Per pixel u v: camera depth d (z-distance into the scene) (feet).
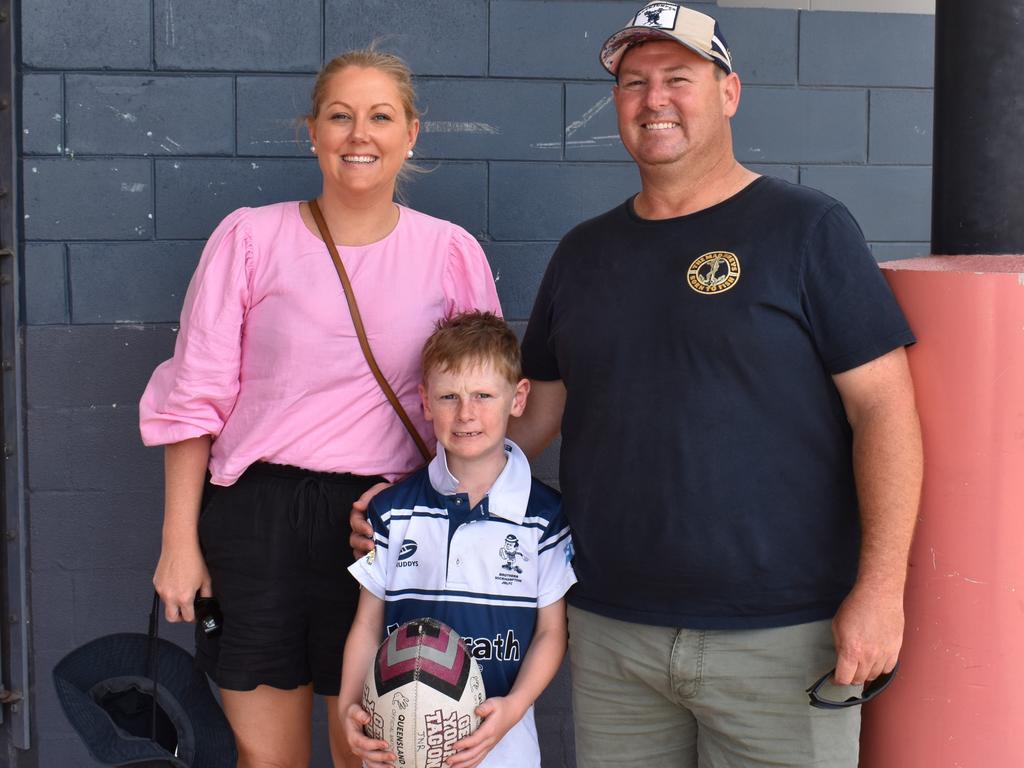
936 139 8.27
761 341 7.12
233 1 10.97
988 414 7.31
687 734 8.04
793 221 7.19
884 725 7.93
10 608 11.21
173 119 11.00
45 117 10.84
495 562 7.86
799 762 7.41
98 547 11.27
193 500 8.62
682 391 7.27
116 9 10.83
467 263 8.86
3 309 10.98
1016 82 7.85
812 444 7.29
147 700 8.64
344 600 8.51
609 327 7.59
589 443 7.70
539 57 11.41
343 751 9.18
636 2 11.46
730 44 11.62
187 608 8.54
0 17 10.68
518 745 7.91
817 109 11.78
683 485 7.26
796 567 7.25
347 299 8.37
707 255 7.32
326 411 8.38
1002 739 7.48
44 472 11.14
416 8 11.21
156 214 11.06
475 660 7.55
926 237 12.03
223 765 8.61
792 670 7.31
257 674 8.50
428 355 7.93
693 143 7.57
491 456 8.03
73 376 11.09
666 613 7.43
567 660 11.84
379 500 8.08
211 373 8.32
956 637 7.52
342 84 8.20
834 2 11.71
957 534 7.47
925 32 11.81
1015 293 7.20
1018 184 7.91
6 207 10.87
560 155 11.52
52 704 11.32
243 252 8.41
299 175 11.20
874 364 7.11
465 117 11.37
